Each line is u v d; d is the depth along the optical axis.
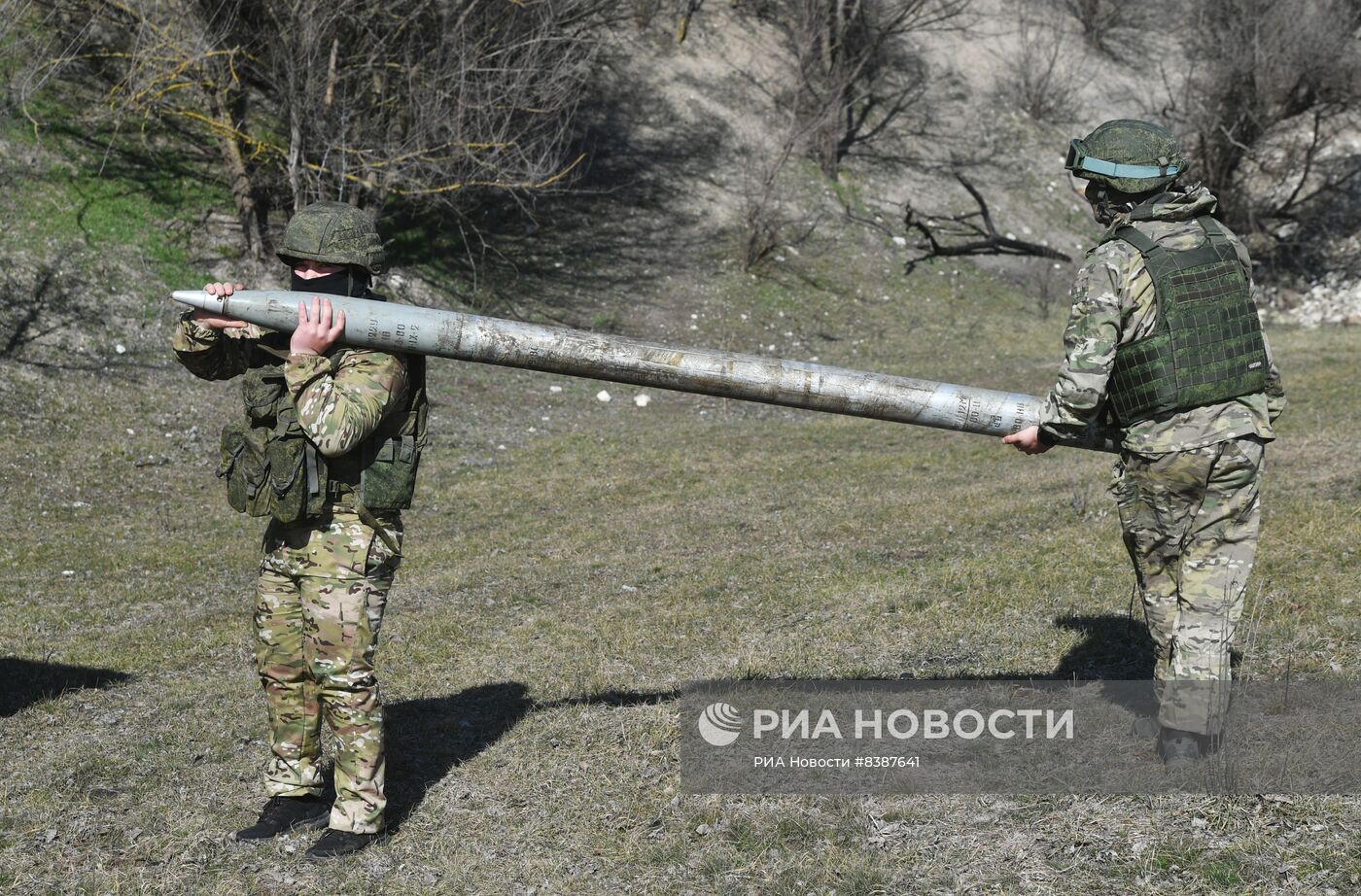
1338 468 8.88
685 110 26.89
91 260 16.47
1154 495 3.41
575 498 11.67
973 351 21.61
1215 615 3.39
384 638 6.41
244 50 17.77
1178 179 3.42
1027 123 31.25
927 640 5.30
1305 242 27.39
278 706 3.63
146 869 3.47
